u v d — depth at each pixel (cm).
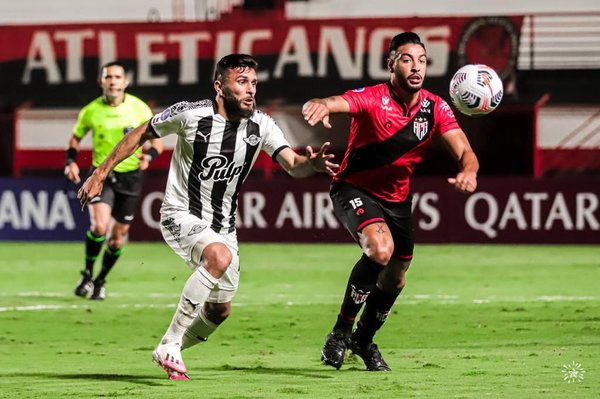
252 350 3300
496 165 8538
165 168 8769
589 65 9044
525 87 8081
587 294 4959
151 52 8375
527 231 7638
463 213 7700
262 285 5447
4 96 8531
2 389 2536
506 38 7962
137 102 4884
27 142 9206
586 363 2925
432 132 2784
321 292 5134
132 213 4766
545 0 9944
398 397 2381
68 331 3791
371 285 2723
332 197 2862
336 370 2845
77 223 8075
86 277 4875
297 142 8700
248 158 2689
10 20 10538
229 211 2739
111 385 2592
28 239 8131
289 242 7938
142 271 6156
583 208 7581
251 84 2611
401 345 3372
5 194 8150
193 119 2628
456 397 2378
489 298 4797
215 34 8312
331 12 10281
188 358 3119
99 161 4850
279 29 8250
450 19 8006
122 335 3694
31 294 5053
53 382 2653
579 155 8544
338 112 2669
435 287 5275
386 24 8119
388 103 2728
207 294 2625
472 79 2806
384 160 2756
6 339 3581
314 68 8225
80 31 8444
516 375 2712
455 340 3481
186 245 2675
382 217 2764
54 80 8481
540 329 3747
